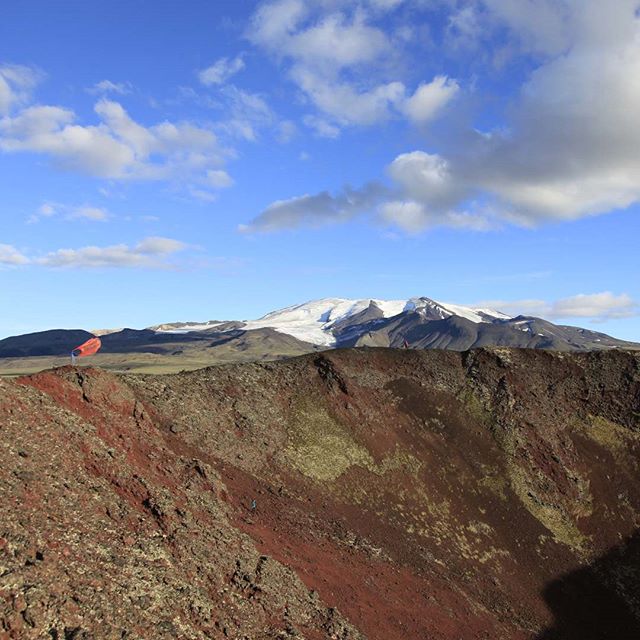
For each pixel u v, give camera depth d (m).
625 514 64.75
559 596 54.66
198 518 36.81
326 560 43.28
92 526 29.67
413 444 66.94
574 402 76.25
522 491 65.00
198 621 27.97
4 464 29.83
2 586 21.95
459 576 52.12
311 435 62.00
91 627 23.03
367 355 77.00
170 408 54.47
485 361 79.38
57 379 43.28
